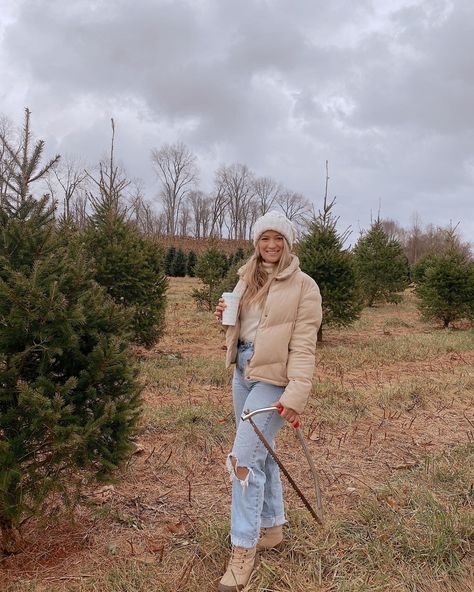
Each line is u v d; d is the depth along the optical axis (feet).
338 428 18.31
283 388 9.51
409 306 67.10
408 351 33.06
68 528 11.39
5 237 9.98
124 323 10.63
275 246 9.43
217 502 12.66
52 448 9.52
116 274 28.91
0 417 9.20
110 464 9.53
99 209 31.63
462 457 15.61
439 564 10.31
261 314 9.53
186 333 40.65
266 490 10.28
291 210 256.93
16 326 9.11
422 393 22.66
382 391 22.70
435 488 13.67
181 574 9.88
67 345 9.37
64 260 10.32
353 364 29.40
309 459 10.14
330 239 38.73
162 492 13.20
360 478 14.23
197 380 24.82
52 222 10.95
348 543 10.95
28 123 11.14
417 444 16.96
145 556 10.44
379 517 11.93
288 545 10.73
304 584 9.62
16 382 9.19
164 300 31.94
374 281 65.10
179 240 210.79
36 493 9.23
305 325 9.25
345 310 37.99
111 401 9.64
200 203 257.75
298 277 9.33
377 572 10.00
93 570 9.96
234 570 9.41
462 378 25.71
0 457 8.86
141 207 202.39
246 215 261.24
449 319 47.85
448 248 49.26
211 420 18.19
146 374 25.04
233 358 9.95
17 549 10.45
